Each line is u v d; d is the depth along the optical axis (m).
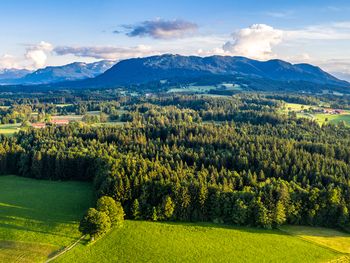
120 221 99.00
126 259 84.62
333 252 88.25
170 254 86.25
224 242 91.94
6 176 156.00
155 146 159.38
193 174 121.81
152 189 109.31
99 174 124.94
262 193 104.19
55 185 141.50
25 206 114.75
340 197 104.12
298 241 93.12
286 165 127.88
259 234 96.44
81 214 108.50
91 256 86.06
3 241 92.00
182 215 104.38
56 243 91.44
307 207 104.00
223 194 105.31
